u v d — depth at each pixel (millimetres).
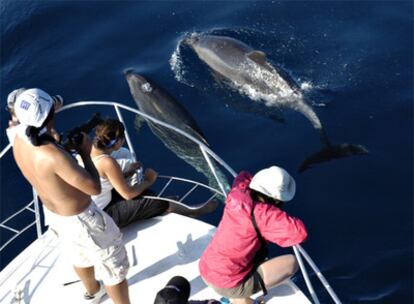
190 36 15195
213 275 5809
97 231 5691
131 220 7344
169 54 14703
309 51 14484
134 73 13867
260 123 12617
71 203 5445
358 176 11281
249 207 5402
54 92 13711
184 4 16281
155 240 7250
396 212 10648
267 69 13758
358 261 9906
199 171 11484
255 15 15750
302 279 9656
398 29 14891
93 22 15781
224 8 16078
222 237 5645
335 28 15109
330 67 13961
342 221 10539
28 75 14266
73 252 5969
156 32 15414
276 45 14742
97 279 6531
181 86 13727
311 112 12820
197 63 14398
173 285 5285
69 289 6816
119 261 5957
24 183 11641
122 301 6188
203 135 12352
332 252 10062
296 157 11750
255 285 5879
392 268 9781
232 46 14539
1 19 15945
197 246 7137
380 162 11531
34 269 7055
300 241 5336
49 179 5230
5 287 6902
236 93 13523
